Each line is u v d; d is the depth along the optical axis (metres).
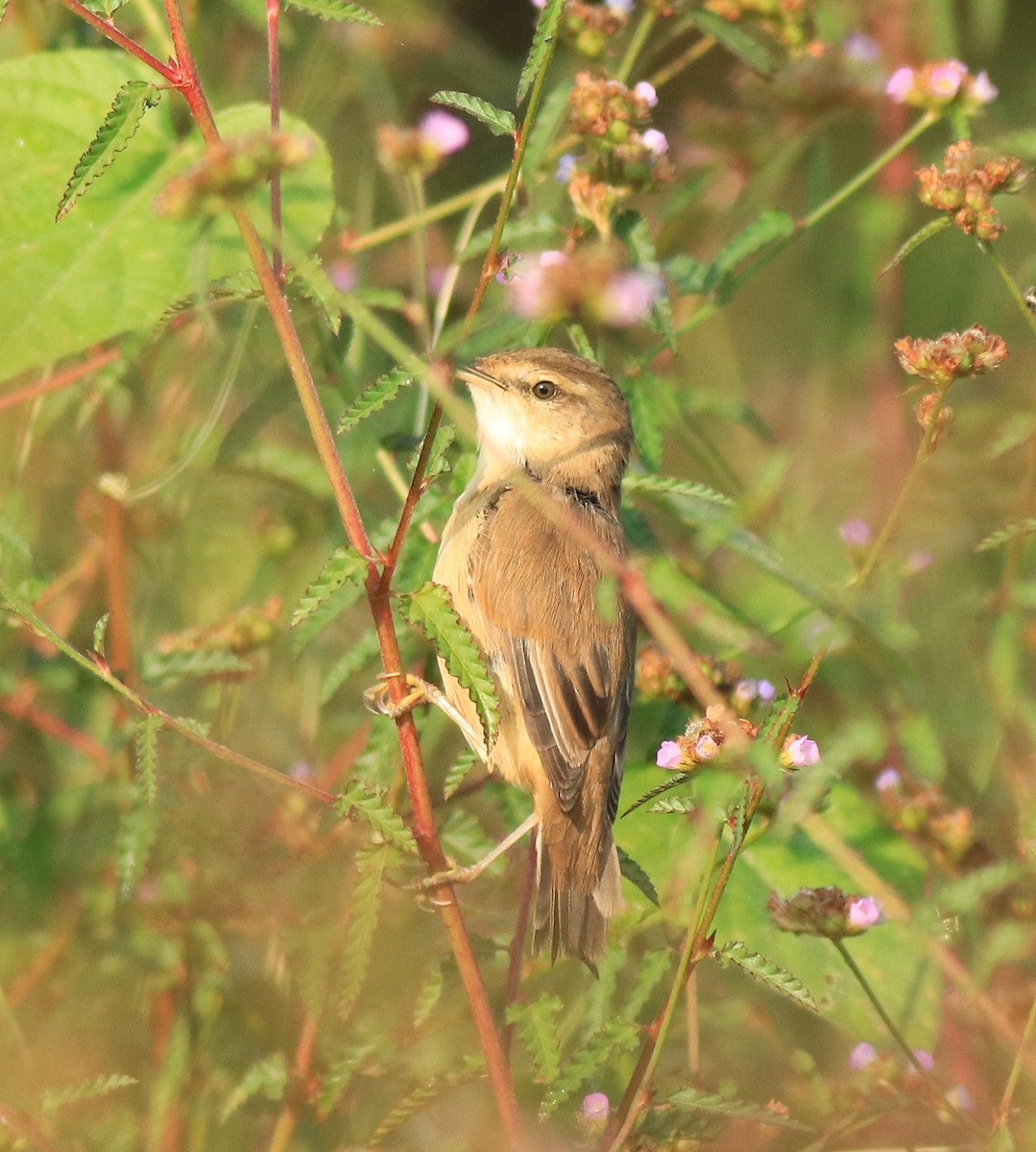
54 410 11.67
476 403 10.68
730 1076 9.93
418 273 11.19
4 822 10.73
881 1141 9.65
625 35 15.26
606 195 9.73
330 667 12.07
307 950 10.00
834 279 15.73
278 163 6.21
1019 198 14.02
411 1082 9.75
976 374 7.76
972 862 10.35
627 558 10.15
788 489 13.91
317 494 11.66
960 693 12.84
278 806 10.95
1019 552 11.51
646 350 11.98
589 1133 8.45
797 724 12.04
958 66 10.69
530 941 9.19
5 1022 9.73
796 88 13.33
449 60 15.23
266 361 12.02
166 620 12.15
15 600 7.63
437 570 10.05
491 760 9.59
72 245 10.60
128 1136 9.47
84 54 11.09
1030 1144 8.99
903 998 9.99
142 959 10.31
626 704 9.93
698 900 7.59
